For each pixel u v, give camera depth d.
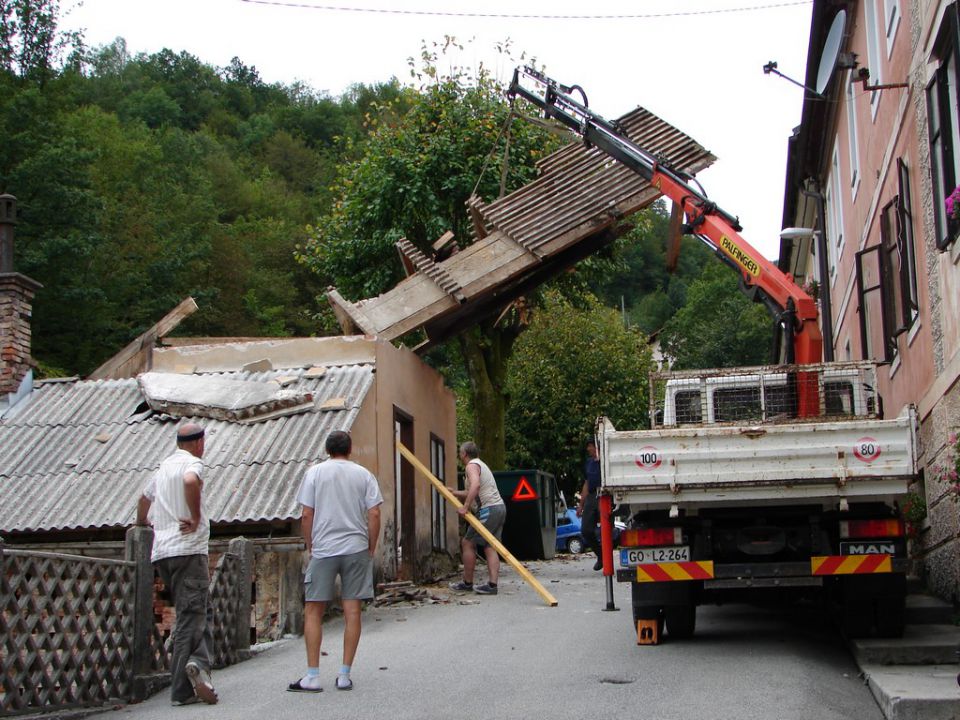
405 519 15.33
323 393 13.80
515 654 8.92
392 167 22.91
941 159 10.04
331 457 7.98
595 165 16.28
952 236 9.90
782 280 11.45
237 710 7.06
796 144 23.05
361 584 7.72
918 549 12.52
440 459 17.81
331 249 24.50
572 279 24.62
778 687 7.19
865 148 16.55
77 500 12.28
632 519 9.21
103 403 14.59
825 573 8.59
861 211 17.36
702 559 8.83
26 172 32.53
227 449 12.83
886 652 8.00
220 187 62.00
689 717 6.44
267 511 11.42
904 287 12.49
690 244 74.44
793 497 8.49
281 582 10.86
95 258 37.66
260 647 9.85
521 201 16.25
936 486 11.29
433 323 17.05
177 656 7.36
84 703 7.25
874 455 8.34
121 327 38.12
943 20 9.72
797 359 11.12
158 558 7.43
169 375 14.87
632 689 7.33
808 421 8.94
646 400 35.66
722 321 56.38
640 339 36.88
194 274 46.69
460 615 11.63
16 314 15.06
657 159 13.65
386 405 14.68
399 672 8.22
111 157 49.53
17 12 36.53
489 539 13.55
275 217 62.62
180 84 79.88
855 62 13.66
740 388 9.95
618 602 12.64
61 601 7.12
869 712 6.72
